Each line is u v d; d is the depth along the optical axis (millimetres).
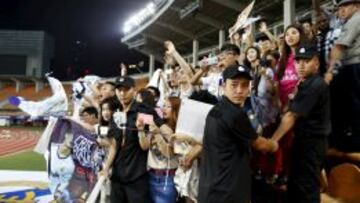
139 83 34625
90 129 4781
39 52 47812
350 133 4363
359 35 4148
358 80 4215
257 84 4387
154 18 27984
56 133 4617
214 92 6156
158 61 37094
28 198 6609
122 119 4422
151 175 4371
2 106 41781
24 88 48875
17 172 9477
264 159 3717
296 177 3590
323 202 4129
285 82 4414
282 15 19656
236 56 4457
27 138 24328
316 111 3523
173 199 4305
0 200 6492
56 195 4512
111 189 4434
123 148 4348
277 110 4207
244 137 3162
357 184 4020
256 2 18859
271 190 3807
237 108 3197
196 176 4004
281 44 4863
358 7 4211
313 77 3531
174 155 4289
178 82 7043
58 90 4824
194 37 27672
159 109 4773
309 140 3539
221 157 3172
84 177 4566
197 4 21141
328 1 13914
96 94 6031
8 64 47812
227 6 19484
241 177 3174
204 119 3873
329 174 4383
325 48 4605
